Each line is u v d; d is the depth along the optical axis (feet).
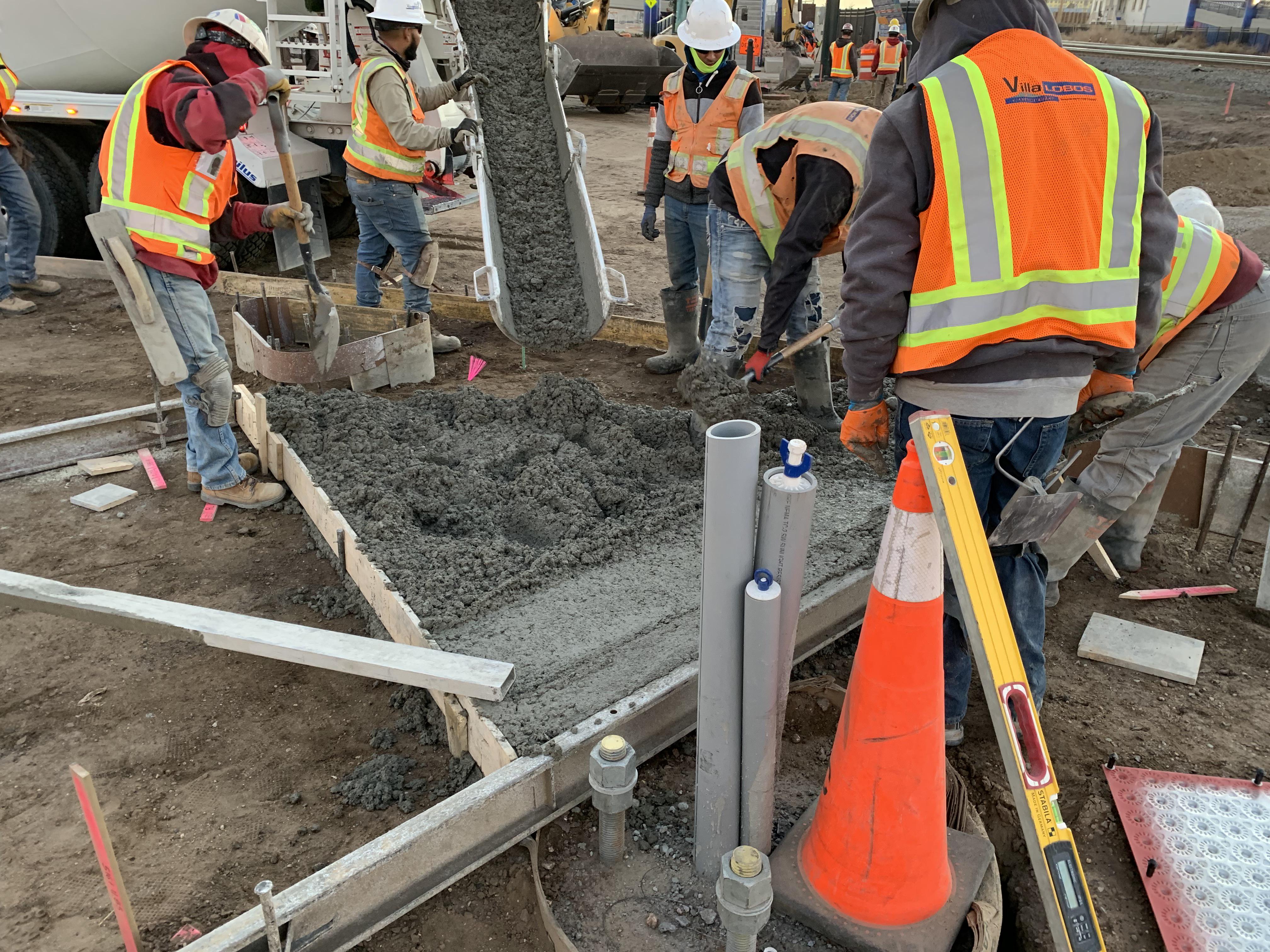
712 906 6.68
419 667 7.74
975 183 6.26
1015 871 7.56
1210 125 45.32
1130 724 8.93
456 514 11.15
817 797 7.66
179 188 10.75
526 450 13.05
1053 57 6.38
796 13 76.69
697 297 17.15
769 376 16.98
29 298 21.70
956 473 5.58
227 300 21.06
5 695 9.17
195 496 13.24
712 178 11.95
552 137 18.43
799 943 6.40
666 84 15.55
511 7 20.03
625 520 11.07
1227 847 7.40
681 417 13.82
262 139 21.15
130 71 23.25
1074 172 6.28
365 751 8.59
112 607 8.48
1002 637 5.66
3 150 19.98
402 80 15.75
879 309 6.60
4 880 7.08
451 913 6.90
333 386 15.69
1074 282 6.37
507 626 8.87
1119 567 11.73
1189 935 6.64
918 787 5.96
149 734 8.70
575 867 7.05
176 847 7.43
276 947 5.56
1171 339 9.66
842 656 9.84
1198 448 11.96
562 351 16.97
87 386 16.90
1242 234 26.50
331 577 11.39
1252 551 12.12
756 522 6.16
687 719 8.20
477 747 7.68
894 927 6.23
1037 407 6.71
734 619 5.91
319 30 20.90
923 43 7.06
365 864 6.00
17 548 11.73
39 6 21.20
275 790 8.07
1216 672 9.79
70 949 6.54
